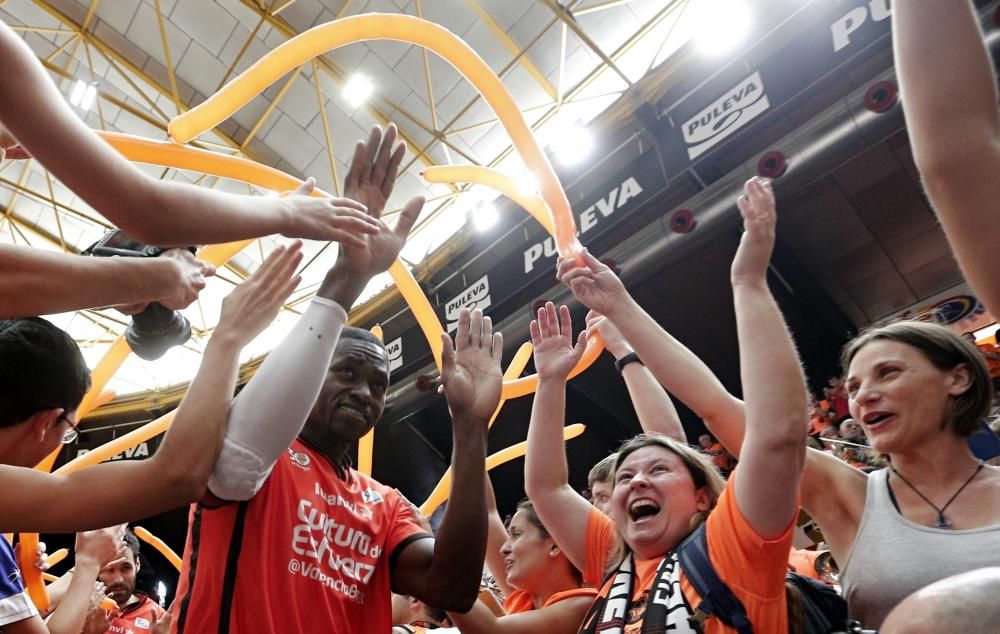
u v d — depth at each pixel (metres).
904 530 1.59
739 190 6.85
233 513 1.44
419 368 10.37
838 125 6.18
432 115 11.44
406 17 2.28
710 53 7.94
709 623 1.48
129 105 11.99
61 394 1.38
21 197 13.48
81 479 1.27
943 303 8.70
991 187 0.87
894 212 8.53
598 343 2.70
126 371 15.40
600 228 7.96
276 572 1.42
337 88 11.20
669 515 1.81
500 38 10.29
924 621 0.53
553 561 2.41
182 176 12.48
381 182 1.61
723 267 9.39
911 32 0.95
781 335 1.61
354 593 1.53
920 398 1.67
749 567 1.49
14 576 1.75
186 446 1.31
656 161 7.65
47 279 1.14
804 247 9.13
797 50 6.66
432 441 12.43
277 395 1.41
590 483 2.68
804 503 1.83
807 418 1.54
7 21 10.91
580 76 10.67
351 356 1.76
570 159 9.49
